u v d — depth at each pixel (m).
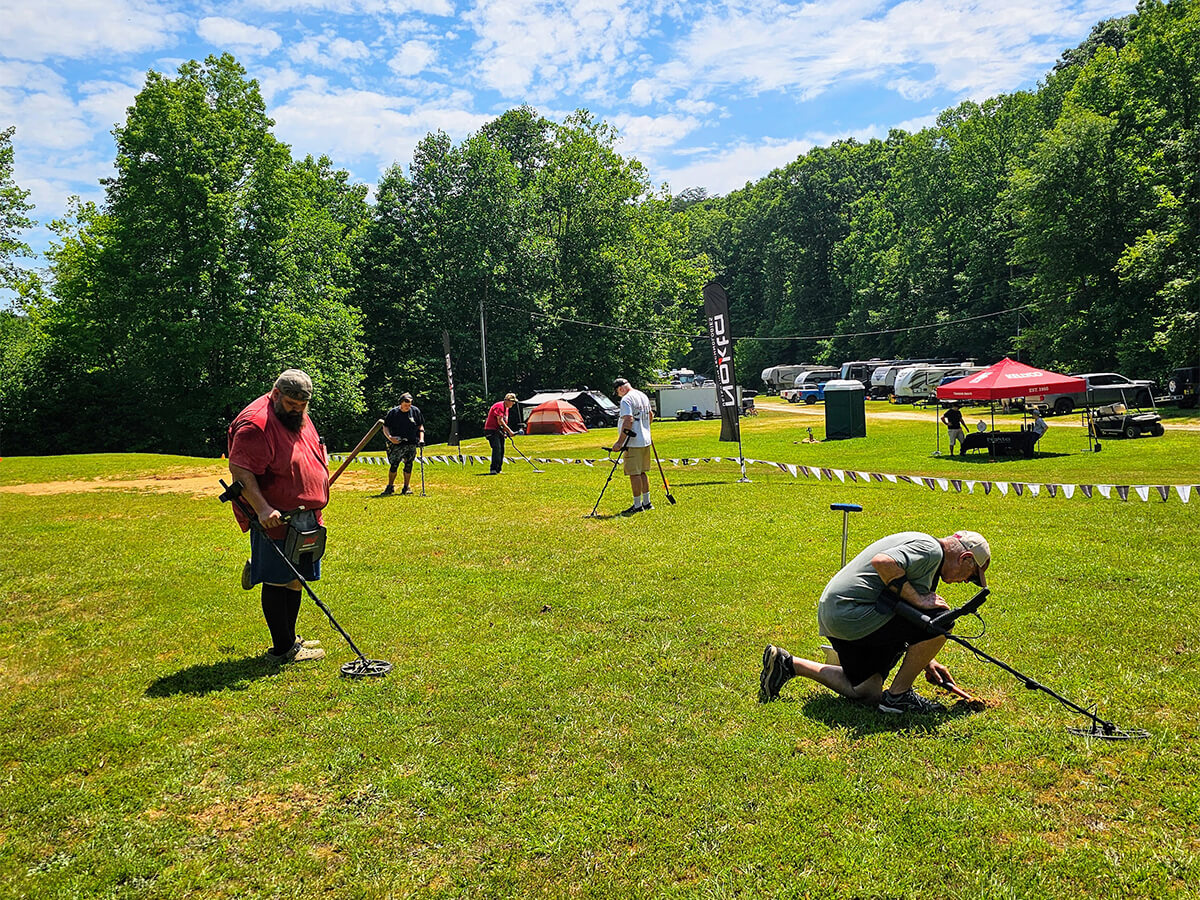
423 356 45.75
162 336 32.78
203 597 7.37
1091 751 4.07
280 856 3.45
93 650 6.02
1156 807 3.60
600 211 51.44
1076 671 5.08
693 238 100.25
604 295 51.34
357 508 12.69
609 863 3.35
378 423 6.48
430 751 4.32
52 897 3.18
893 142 84.44
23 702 5.05
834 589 4.64
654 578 7.64
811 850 3.38
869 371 58.72
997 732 4.31
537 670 5.43
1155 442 20.34
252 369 35.53
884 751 4.17
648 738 4.41
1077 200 40.31
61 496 14.95
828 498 12.24
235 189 34.06
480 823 3.66
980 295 59.12
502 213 46.50
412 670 5.47
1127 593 6.58
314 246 38.44
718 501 12.21
